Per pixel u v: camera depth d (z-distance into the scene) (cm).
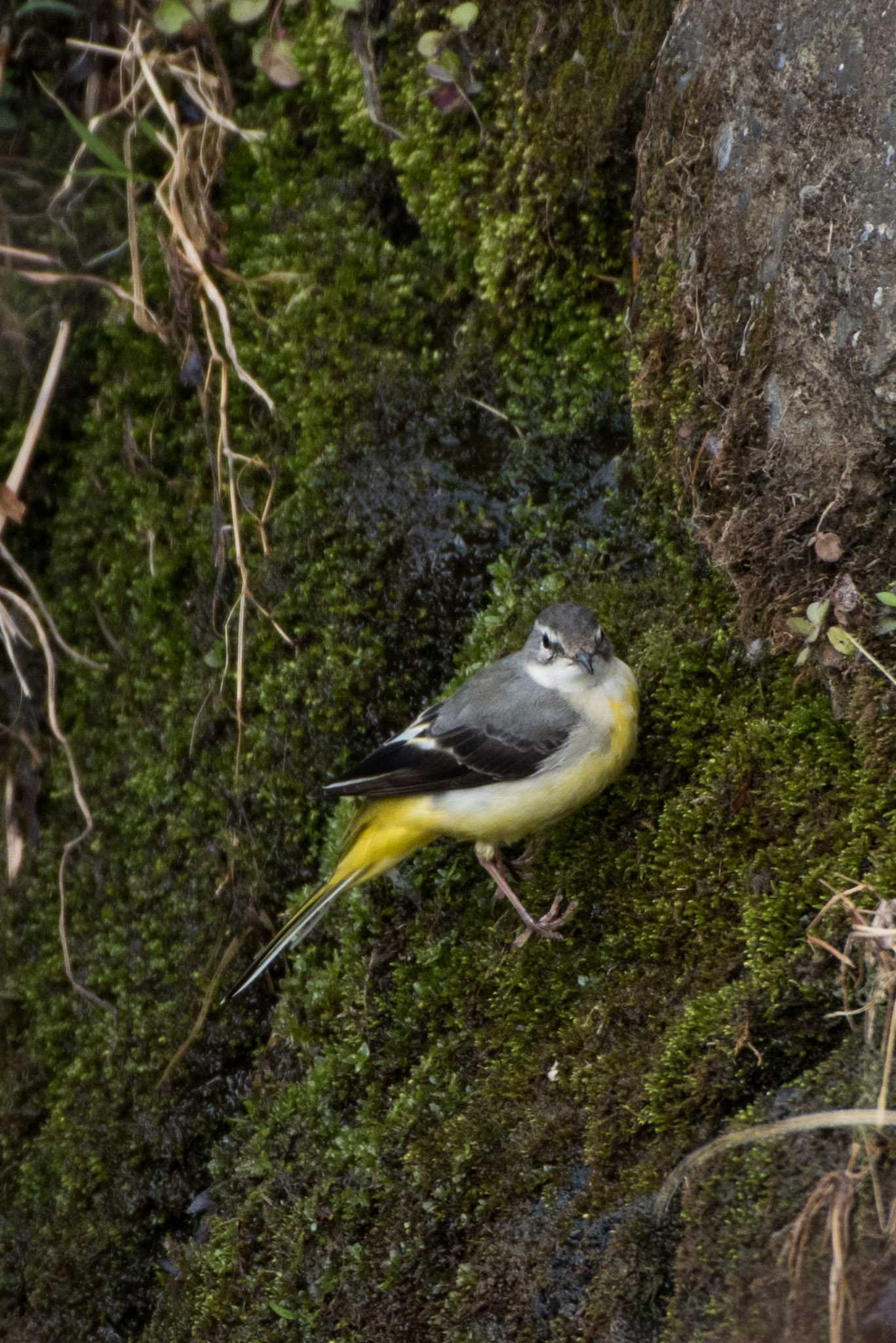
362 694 944
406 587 937
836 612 709
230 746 986
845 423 685
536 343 925
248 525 983
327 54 972
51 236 1044
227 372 986
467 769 793
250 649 975
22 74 1050
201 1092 959
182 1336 853
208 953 976
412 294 969
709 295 772
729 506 766
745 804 745
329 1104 842
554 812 789
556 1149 722
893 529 688
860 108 668
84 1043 1005
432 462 941
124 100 998
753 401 739
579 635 775
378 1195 782
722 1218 620
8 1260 981
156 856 1006
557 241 892
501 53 901
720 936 730
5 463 1059
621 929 773
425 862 876
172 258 995
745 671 781
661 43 829
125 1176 962
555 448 916
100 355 1046
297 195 1000
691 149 784
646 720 809
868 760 704
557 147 876
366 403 959
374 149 973
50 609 1064
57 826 1049
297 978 912
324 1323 774
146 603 1027
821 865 698
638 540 869
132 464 1031
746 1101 668
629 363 863
